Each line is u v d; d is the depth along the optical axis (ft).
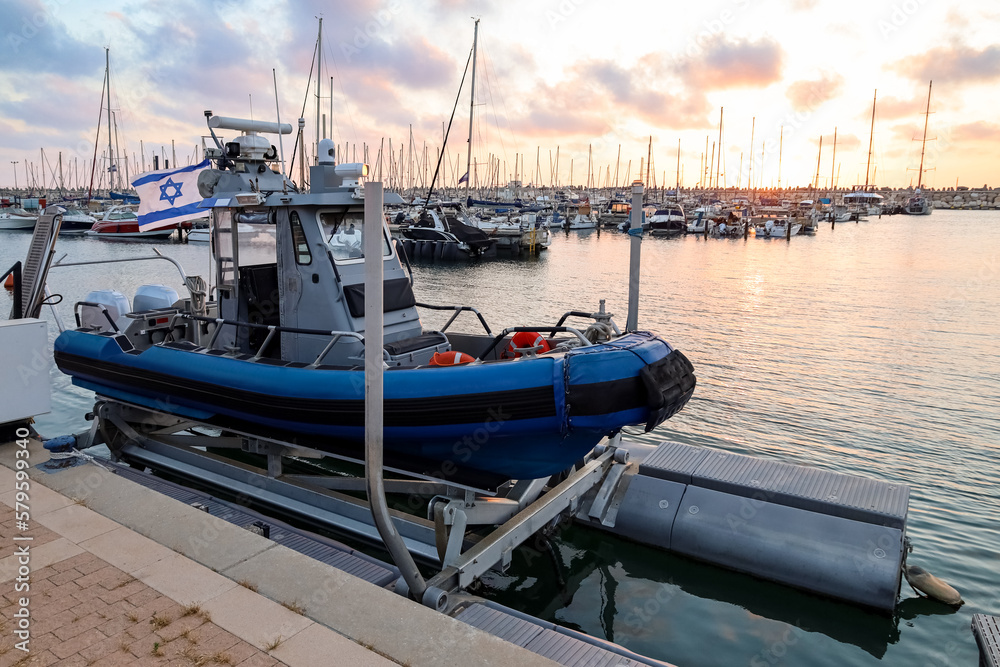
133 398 20.20
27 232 159.02
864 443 26.81
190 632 9.88
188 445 21.59
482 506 14.87
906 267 95.25
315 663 9.34
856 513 16.14
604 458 19.06
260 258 19.63
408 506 20.38
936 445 26.53
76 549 12.23
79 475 15.60
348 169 16.51
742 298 65.82
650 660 11.50
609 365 13.82
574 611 16.01
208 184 20.17
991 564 17.95
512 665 9.44
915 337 47.29
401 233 116.16
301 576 11.51
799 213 224.74
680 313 57.31
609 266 101.71
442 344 19.06
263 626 10.12
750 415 30.25
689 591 16.69
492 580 17.21
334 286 17.63
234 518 15.96
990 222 262.67
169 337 22.08
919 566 17.74
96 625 9.98
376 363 11.25
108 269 82.94
